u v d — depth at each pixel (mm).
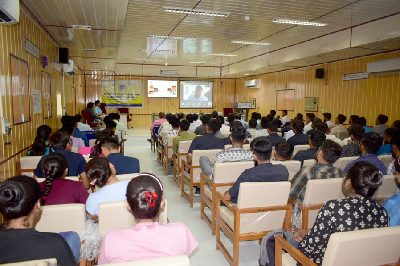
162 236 1182
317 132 3057
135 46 8281
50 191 1876
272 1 4418
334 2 4469
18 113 3564
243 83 15117
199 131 5395
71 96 9219
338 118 6137
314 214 2207
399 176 1654
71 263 1192
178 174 4594
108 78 13500
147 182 1232
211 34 6699
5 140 3082
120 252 1145
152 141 8156
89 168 1898
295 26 5996
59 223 1656
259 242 2791
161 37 6996
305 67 10078
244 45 8164
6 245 1077
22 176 1201
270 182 2107
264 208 2176
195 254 2588
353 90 7969
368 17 5305
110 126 4848
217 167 2668
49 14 4254
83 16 4375
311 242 1477
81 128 6426
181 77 14758
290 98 11102
